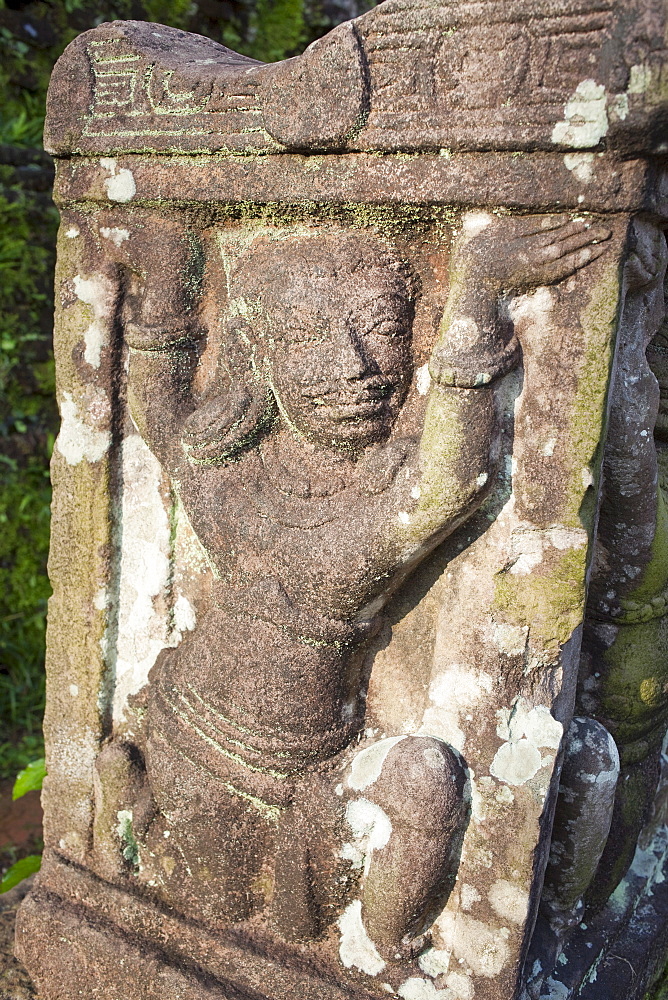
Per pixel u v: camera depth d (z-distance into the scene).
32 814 2.92
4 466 3.53
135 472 1.59
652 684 1.66
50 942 1.62
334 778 1.39
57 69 1.47
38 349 3.63
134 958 1.52
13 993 1.65
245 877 1.46
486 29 1.08
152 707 1.51
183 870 1.53
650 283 1.26
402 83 1.15
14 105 3.65
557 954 1.58
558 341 1.16
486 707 1.28
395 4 1.14
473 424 1.17
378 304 1.25
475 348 1.15
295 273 1.29
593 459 1.19
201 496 1.41
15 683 3.43
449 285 1.19
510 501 1.24
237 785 1.40
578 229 1.11
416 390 1.30
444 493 1.19
